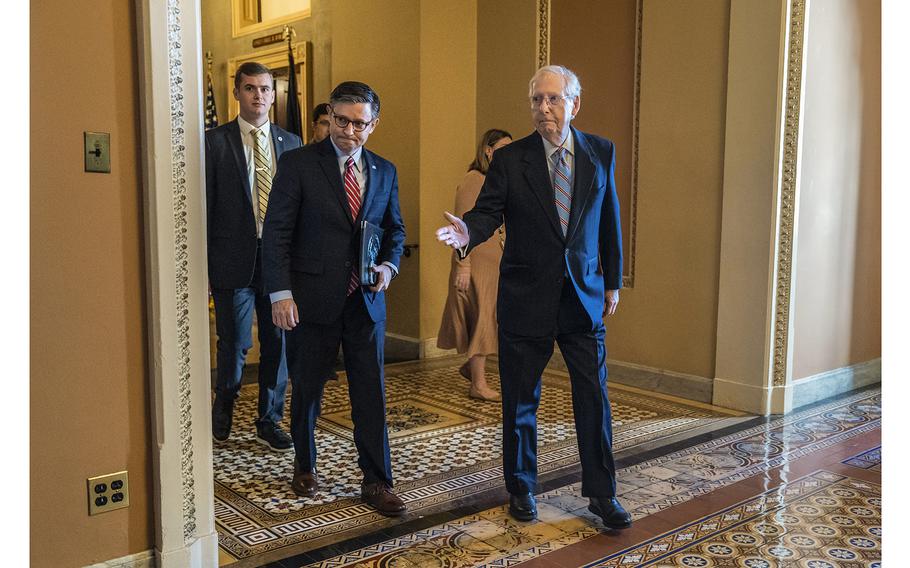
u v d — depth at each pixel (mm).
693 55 5102
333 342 3109
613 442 4207
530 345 2998
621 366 5652
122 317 2342
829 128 5094
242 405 4895
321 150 3010
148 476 2422
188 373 2455
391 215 3211
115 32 2273
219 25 9000
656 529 3020
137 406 2387
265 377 3984
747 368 4883
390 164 3174
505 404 3076
